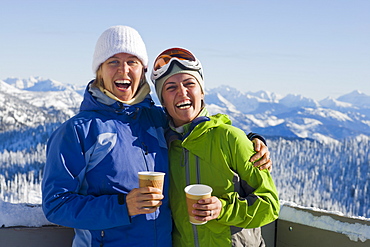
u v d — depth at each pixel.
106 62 1.85
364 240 1.83
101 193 1.69
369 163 138.50
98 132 1.70
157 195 1.55
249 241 1.83
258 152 1.84
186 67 1.90
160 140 1.91
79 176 1.65
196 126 1.85
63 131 1.67
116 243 1.67
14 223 1.82
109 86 1.83
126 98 1.86
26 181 101.69
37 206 1.92
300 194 116.31
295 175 130.50
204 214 1.61
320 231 2.01
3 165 119.06
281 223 2.21
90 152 1.68
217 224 1.78
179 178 1.88
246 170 1.81
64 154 1.63
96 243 1.68
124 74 1.82
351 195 119.69
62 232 1.89
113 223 1.57
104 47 1.83
